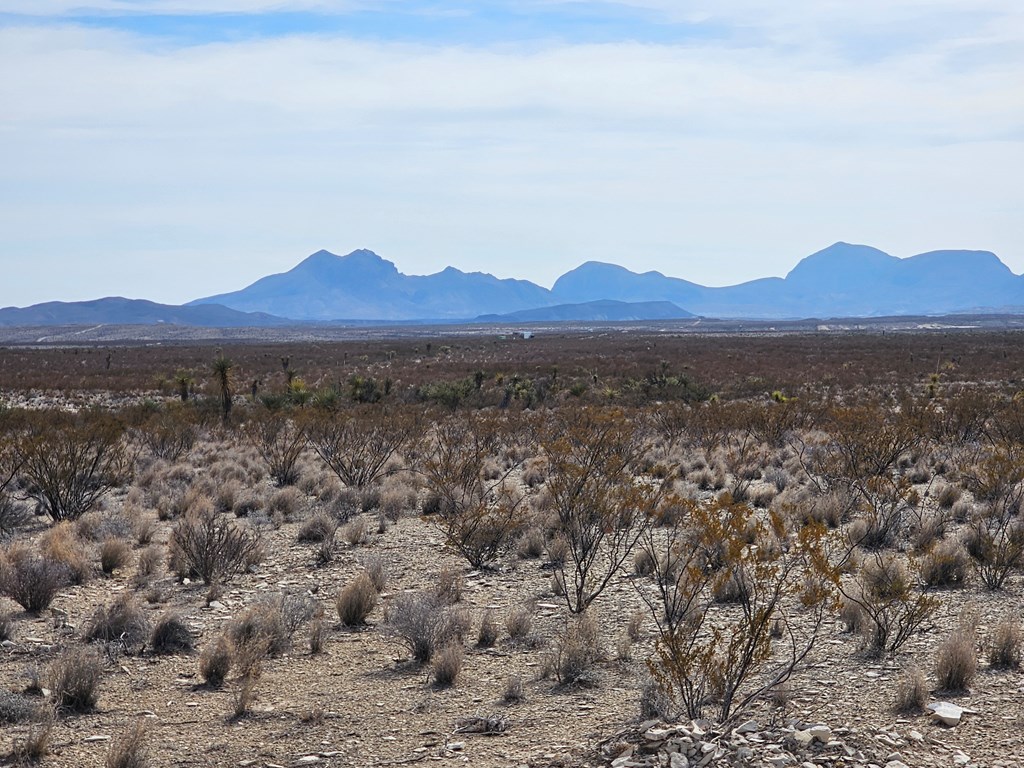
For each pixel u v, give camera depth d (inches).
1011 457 765.3
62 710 329.4
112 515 712.4
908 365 2807.6
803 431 1219.9
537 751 274.8
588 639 377.4
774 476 871.7
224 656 363.9
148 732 305.4
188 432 1192.2
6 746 288.2
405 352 4350.4
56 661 359.6
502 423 1232.2
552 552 565.9
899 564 488.1
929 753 257.4
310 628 438.3
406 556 597.9
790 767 240.7
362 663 386.3
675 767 241.1
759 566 375.9
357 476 910.4
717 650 370.3
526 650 398.6
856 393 2003.0
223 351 4751.5
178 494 803.4
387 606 467.5
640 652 380.5
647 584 500.1
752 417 1210.0
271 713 323.0
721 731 266.2
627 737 270.7
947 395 1806.1
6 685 351.9
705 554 485.7
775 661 361.4
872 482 674.2
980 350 3735.2
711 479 873.5
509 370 2829.7
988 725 282.7
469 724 303.4
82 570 531.8
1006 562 495.8
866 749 256.8
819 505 681.6
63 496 733.3
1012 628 365.4
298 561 586.2
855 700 310.2
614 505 550.0
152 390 2331.4
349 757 279.4
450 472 801.6
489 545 576.1
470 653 397.1
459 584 504.7
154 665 383.6
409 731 301.4
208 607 473.1
